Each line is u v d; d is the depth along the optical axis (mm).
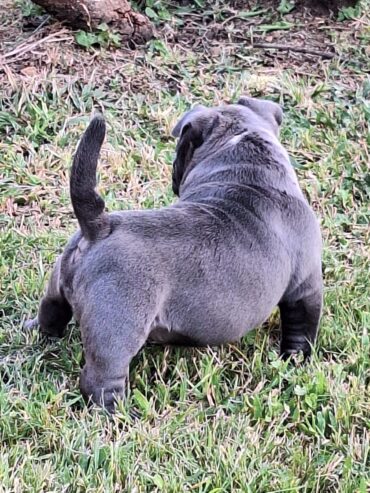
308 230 4961
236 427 4430
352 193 6871
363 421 4574
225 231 4605
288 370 4953
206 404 4684
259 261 4668
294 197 4969
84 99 7570
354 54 8711
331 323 5371
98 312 4316
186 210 4656
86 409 4422
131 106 7621
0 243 5852
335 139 7402
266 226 4746
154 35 8531
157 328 4488
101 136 4293
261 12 9172
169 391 4703
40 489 3951
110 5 8219
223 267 4543
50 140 7152
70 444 4238
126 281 4320
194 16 9008
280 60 8547
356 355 5059
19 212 6367
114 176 6789
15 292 5395
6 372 4797
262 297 4727
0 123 7215
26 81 7551
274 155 5066
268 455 4305
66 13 8133
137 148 7137
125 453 4199
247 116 5312
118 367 4367
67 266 4574
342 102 7949
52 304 4891
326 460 4289
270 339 5320
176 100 7703
